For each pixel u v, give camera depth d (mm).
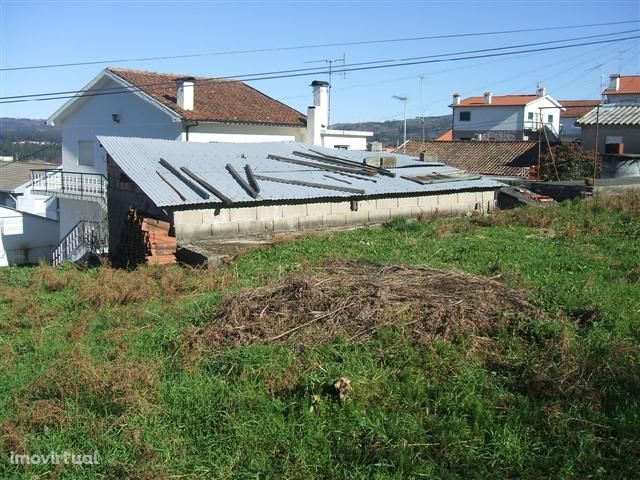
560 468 4699
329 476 4777
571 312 7656
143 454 5086
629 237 14375
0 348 7918
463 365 6246
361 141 29875
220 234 14336
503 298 7742
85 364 6594
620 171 28188
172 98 24047
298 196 15375
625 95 52156
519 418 5336
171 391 6031
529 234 15430
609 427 5133
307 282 7922
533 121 50375
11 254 26156
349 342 6742
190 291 10484
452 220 17984
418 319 7082
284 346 6777
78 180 24500
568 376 5848
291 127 26391
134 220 14008
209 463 4980
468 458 4848
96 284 10633
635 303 8219
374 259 10914
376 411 5543
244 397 5820
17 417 5707
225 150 18125
